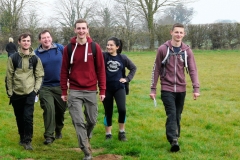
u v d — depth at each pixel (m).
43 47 6.77
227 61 22.95
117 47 6.53
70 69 5.67
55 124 6.98
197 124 8.13
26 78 6.16
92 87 5.62
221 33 32.03
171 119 5.89
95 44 5.63
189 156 5.82
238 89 12.97
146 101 10.78
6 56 28.23
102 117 8.71
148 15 35.34
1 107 10.11
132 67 6.70
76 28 5.48
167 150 6.16
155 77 6.08
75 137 7.24
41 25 37.50
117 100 6.57
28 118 6.19
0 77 16.22
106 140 6.75
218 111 9.41
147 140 6.85
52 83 6.69
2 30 35.16
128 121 8.30
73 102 5.55
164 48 5.99
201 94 12.05
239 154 5.99
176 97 6.08
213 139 6.96
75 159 5.84
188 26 32.59
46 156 5.93
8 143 6.61
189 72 6.02
